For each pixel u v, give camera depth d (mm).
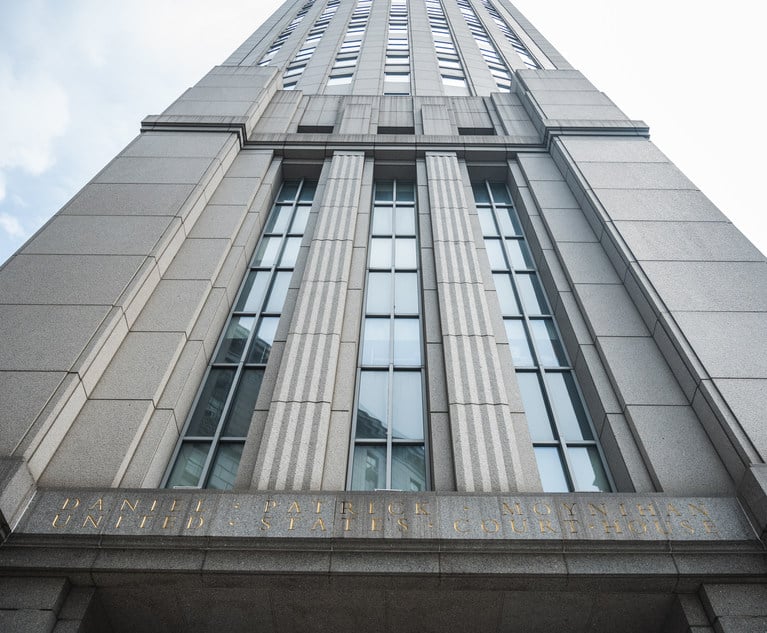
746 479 7777
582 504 7715
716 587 7086
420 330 12156
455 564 7102
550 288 13078
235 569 7012
